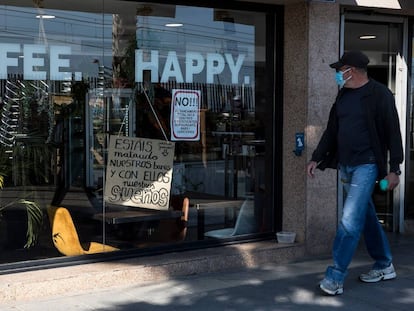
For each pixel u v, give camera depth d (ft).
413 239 23.99
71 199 18.88
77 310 15.37
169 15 19.93
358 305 16.06
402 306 15.99
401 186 24.99
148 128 19.89
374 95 16.48
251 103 21.40
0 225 17.66
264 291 17.17
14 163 17.99
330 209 21.26
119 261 18.57
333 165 17.71
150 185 19.97
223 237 20.99
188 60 20.35
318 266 19.76
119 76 19.35
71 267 17.80
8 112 17.84
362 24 23.90
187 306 15.84
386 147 16.74
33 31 18.01
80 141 18.98
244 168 21.47
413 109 25.11
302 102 20.63
